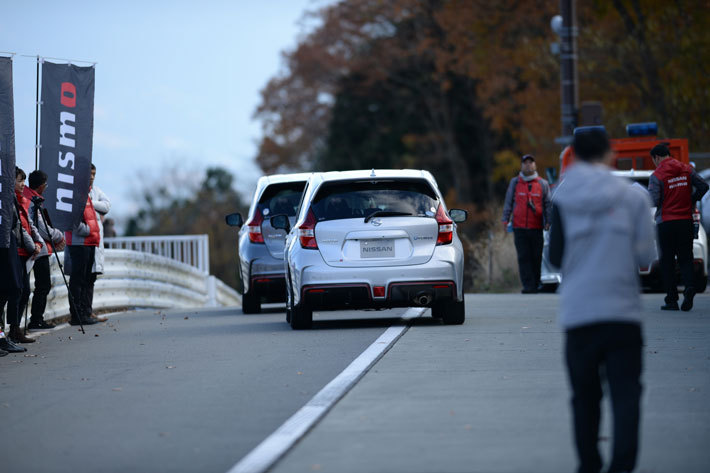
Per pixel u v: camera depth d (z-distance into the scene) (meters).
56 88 47.91
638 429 16.83
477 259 80.69
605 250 17.33
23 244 41.47
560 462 18.81
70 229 48.34
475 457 19.33
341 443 20.78
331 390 26.64
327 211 41.41
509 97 132.50
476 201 167.75
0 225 37.69
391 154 175.00
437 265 41.06
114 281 61.09
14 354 37.69
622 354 17.14
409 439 20.95
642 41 105.81
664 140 69.44
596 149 17.97
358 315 50.44
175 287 72.75
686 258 45.88
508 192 62.72
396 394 25.98
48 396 27.59
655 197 45.66
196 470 18.94
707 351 32.69
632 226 17.53
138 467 19.30
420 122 172.50
